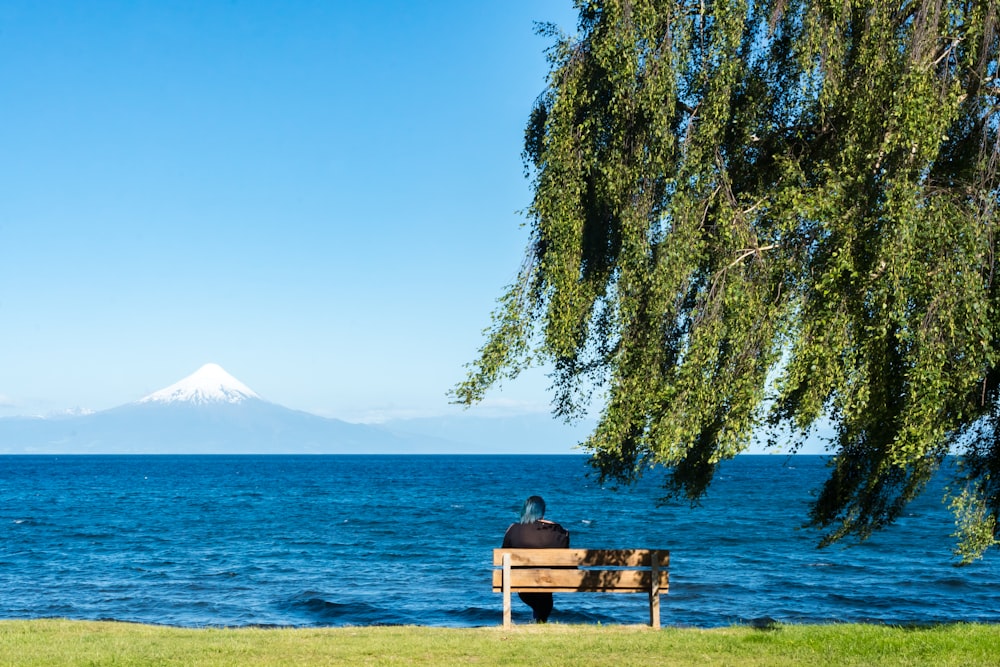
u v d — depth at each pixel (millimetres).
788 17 10289
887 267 8930
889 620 19797
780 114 10742
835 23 9609
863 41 9531
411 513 57812
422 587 25344
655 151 9820
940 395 9141
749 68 10414
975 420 11031
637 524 47406
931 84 9172
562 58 10477
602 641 10305
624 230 9906
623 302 10008
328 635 11250
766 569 28609
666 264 9531
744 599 22719
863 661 9078
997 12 9359
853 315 9219
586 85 10273
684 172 9688
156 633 11703
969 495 11250
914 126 8898
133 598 23578
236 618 20656
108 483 115625
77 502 72625
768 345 9445
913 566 29344
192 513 58688
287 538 40875
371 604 22297
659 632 11188
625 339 10328
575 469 182875
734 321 9430
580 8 10500
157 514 57875
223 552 35062
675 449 9492
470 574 28219
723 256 9789
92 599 23406
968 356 9125
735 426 9328
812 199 9266
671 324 10250
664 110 9664
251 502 71625
